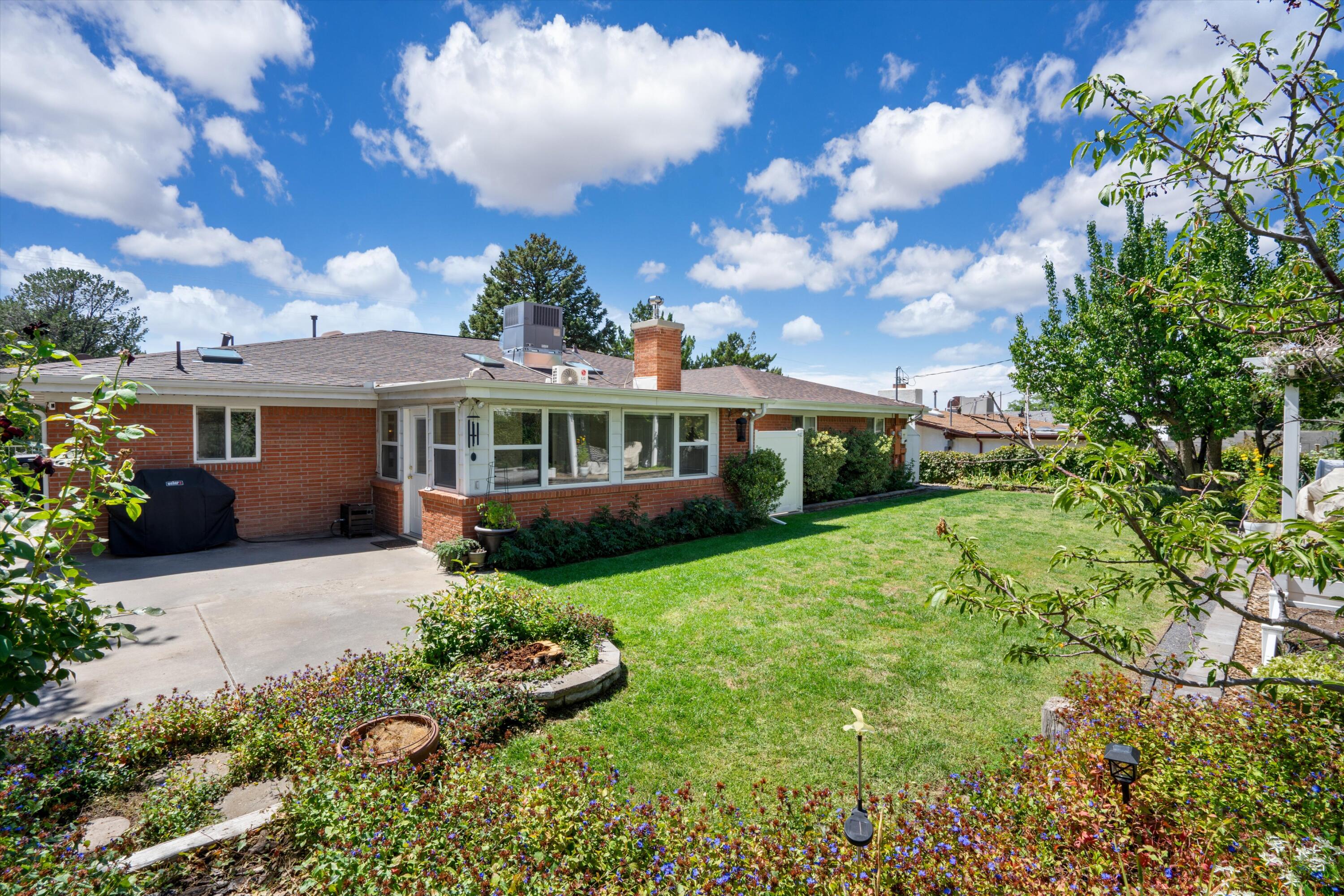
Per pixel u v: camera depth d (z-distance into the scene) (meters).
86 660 2.75
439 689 4.48
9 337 3.10
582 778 3.13
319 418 11.48
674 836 2.70
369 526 11.30
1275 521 2.22
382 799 2.86
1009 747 4.12
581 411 10.56
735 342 42.56
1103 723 3.34
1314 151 2.26
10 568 2.71
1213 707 3.41
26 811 2.84
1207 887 2.08
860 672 5.38
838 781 3.76
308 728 3.81
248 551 9.82
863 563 9.53
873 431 20.34
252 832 3.04
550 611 5.95
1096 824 2.53
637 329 13.99
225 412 10.45
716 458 13.12
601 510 10.66
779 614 6.94
